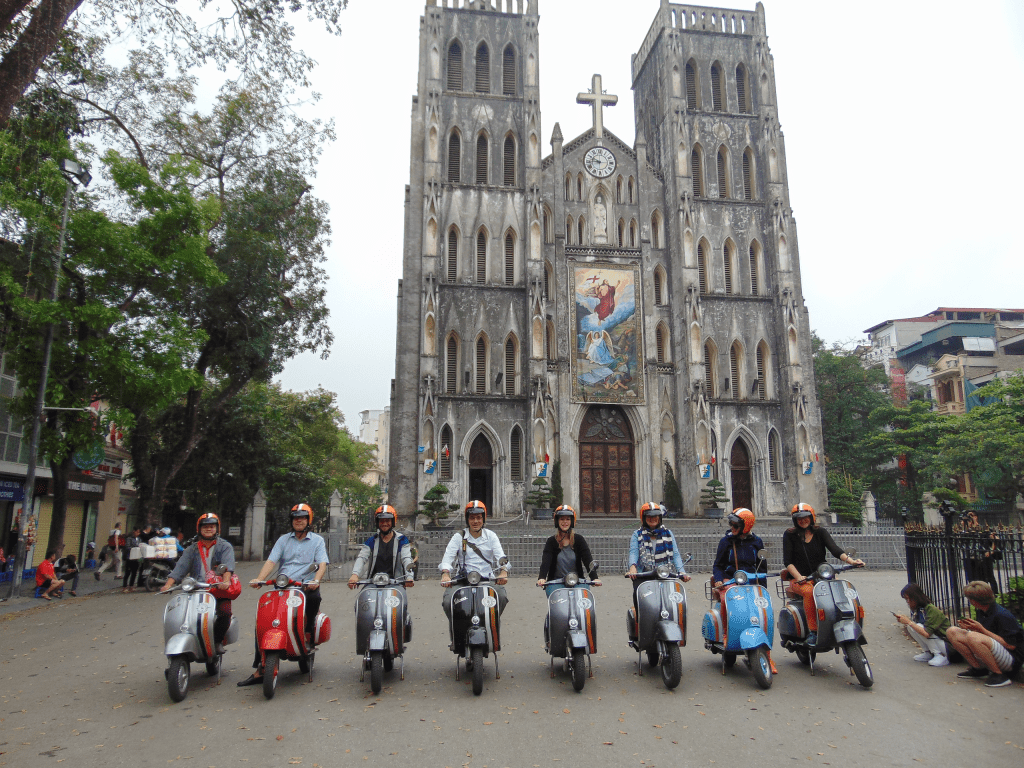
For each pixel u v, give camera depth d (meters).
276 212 30.47
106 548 32.31
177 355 24.52
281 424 46.00
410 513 39.91
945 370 66.19
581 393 43.06
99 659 12.57
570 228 45.91
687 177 45.69
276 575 10.62
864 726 8.21
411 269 43.16
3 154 21.52
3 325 23.89
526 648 12.95
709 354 44.91
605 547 28.89
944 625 11.27
